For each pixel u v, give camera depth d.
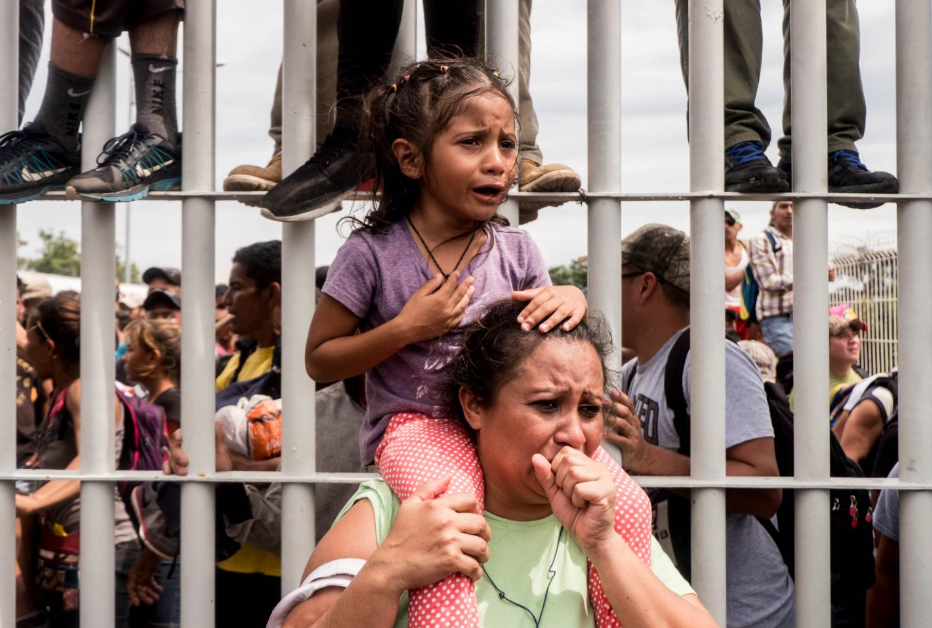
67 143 2.42
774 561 2.75
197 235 2.42
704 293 2.41
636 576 1.48
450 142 1.83
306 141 2.42
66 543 3.75
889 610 2.90
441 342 1.91
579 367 1.55
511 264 2.02
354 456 2.95
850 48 2.63
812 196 2.39
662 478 2.42
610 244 2.41
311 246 2.41
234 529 2.98
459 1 2.51
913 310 2.42
